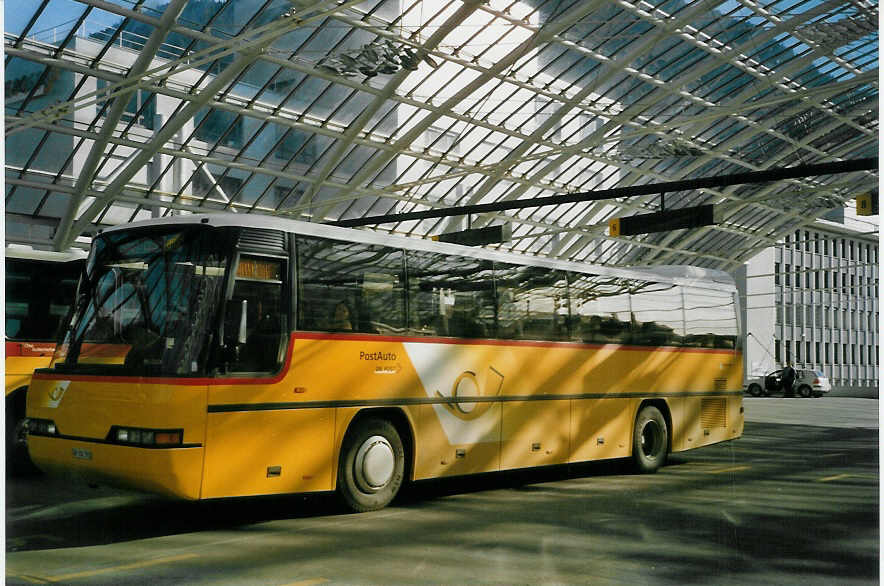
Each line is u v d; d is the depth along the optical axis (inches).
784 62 1454.2
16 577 274.8
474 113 1434.5
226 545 330.0
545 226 1849.2
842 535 362.3
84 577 275.3
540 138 1494.8
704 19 1293.1
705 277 667.4
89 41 1045.8
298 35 1135.0
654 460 599.5
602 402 558.3
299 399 381.7
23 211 1216.8
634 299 595.2
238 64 1118.4
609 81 1444.4
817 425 1104.2
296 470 378.9
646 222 868.0
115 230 387.5
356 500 411.2
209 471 345.4
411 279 445.7
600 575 287.0
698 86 1517.0
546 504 444.1
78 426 359.9
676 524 384.5
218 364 351.9
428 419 445.1
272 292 379.2
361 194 1407.5
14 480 496.4
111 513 400.8
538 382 512.7
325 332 397.4
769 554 323.6
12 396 505.7
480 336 479.8
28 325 511.8
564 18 1192.2
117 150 1233.4
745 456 713.6
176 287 357.7
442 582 274.5
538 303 521.3
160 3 1014.4
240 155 1321.4
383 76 1259.8
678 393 624.1
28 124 879.1
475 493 489.1
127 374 349.7
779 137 1759.4
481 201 1669.5
